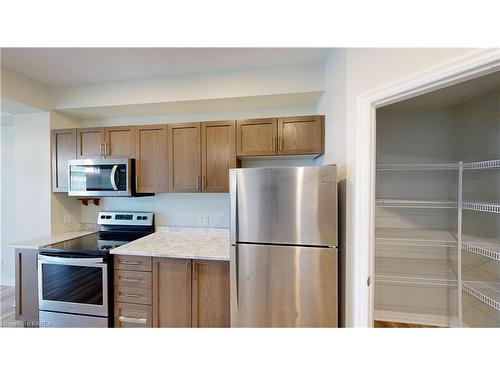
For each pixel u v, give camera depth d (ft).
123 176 7.16
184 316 5.86
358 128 4.28
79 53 5.86
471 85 5.57
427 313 7.32
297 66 6.52
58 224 8.02
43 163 7.80
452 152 7.16
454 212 6.96
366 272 4.16
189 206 8.21
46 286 6.24
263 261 5.01
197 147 7.05
